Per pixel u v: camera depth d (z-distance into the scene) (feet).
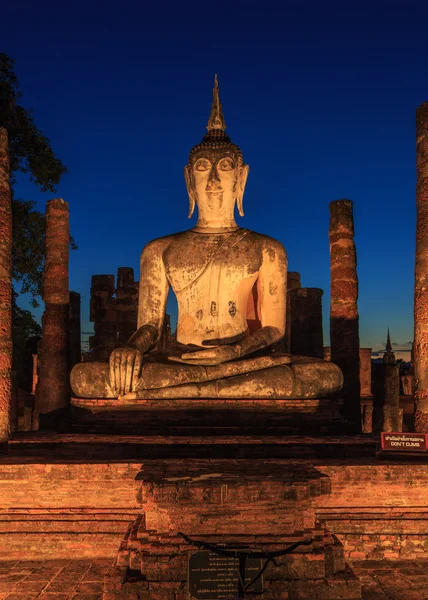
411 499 25.58
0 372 31.40
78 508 25.52
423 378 32.14
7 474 25.55
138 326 37.40
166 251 37.29
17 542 25.00
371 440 29.09
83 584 22.08
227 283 36.04
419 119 33.73
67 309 45.29
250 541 19.81
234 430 31.45
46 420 43.37
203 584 18.88
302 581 19.22
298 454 28.55
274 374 32.17
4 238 32.63
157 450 28.68
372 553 24.97
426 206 33.04
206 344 35.47
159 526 20.15
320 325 60.80
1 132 33.14
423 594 21.13
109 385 32.42
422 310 32.53
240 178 38.83
